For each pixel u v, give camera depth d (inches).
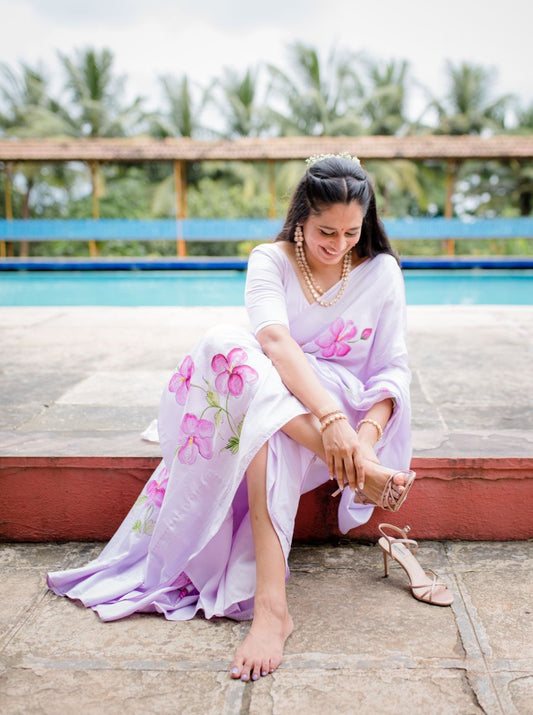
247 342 60.6
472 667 51.2
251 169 804.6
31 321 190.7
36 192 868.6
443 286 430.6
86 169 828.6
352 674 50.7
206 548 60.3
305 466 59.1
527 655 52.5
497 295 390.0
